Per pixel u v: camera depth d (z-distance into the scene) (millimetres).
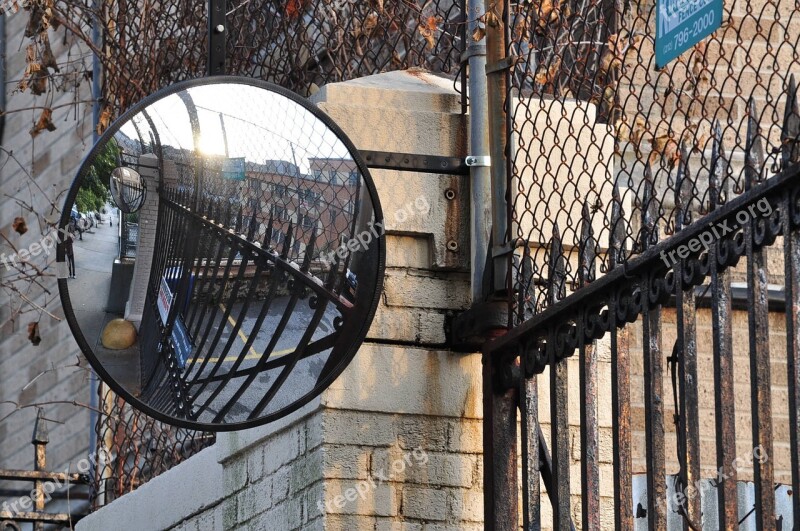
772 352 8508
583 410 5480
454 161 6379
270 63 7527
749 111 4770
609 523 6445
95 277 5812
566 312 5621
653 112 8469
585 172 5938
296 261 5996
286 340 5949
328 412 6094
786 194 4508
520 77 6309
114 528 8406
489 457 6031
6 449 14930
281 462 6484
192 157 5941
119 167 5852
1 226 15133
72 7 10734
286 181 6012
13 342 15070
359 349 6172
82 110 14047
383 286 6254
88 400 13883
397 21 7094
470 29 6445
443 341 6293
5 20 15484
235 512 6934
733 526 4648
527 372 5867
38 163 14750
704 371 8328
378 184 6301
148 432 9531
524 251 5941
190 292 5926
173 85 5926
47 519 9930
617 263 5363
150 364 5832
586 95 6961
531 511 5746
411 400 6188
